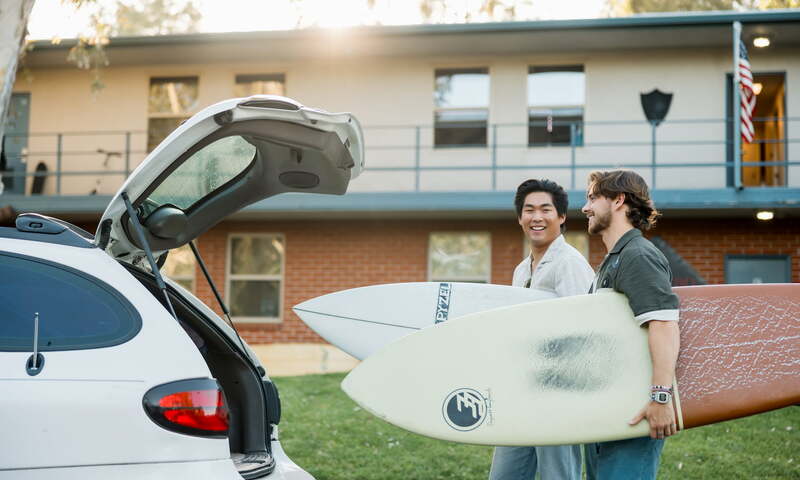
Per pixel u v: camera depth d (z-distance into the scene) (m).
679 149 11.73
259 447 3.22
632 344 3.24
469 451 6.27
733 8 20.16
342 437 6.68
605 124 11.87
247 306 12.44
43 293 2.62
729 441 6.59
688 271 11.00
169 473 2.48
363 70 12.54
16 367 2.48
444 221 12.12
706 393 3.17
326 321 4.84
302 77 12.66
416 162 11.80
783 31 10.95
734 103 11.00
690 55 11.84
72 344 2.55
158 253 3.44
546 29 11.09
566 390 3.27
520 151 12.10
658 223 11.67
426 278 12.05
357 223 12.28
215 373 3.31
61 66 13.10
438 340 3.43
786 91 11.62
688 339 3.24
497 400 3.32
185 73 12.96
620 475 3.18
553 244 4.10
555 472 3.78
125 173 12.34
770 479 5.57
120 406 2.48
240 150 3.31
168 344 2.62
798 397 3.17
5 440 2.40
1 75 5.36
